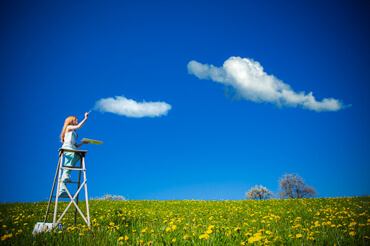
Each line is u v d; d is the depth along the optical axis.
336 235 4.63
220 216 8.52
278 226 5.82
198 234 4.76
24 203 14.20
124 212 10.28
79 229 5.32
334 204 11.27
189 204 13.83
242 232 4.97
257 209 10.72
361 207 9.50
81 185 6.03
